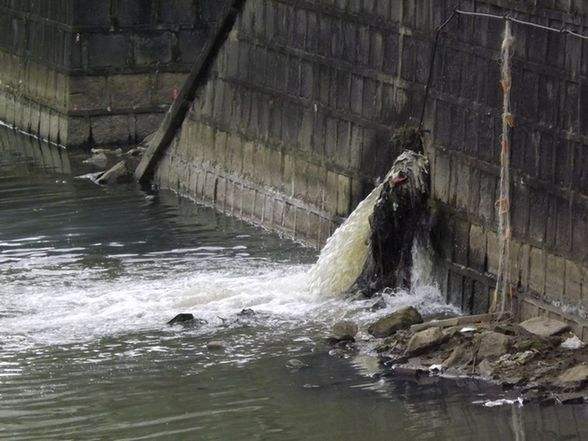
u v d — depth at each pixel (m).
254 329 31.34
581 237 28.89
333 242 34.62
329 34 37.28
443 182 33.03
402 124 34.56
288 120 39.25
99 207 42.31
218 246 38.28
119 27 50.56
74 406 27.30
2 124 55.44
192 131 43.50
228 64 41.78
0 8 54.97
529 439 25.12
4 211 41.88
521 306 30.53
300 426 26.17
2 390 28.11
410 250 33.41
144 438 25.80
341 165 37.12
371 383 28.00
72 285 34.66
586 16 28.47
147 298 33.44
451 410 26.53
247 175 41.09
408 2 34.06
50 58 51.84
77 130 50.88
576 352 28.23
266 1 39.88
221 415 26.75
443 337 29.17
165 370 29.05
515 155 30.56
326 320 31.91
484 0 31.34
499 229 31.00
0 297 33.66
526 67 30.06
